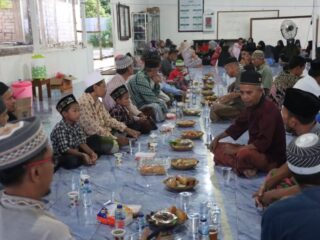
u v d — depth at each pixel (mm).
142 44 14797
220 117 5449
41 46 8594
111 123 4461
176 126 5195
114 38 12633
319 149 1369
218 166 3709
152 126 5070
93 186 3301
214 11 16859
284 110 2537
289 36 15016
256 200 2766
